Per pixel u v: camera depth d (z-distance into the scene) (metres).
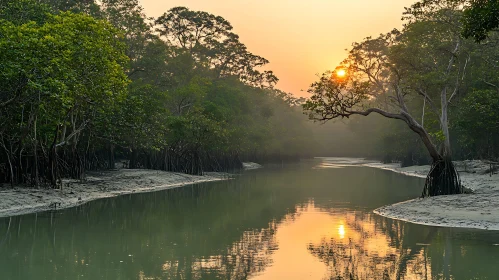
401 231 22.41
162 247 19.45
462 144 60.91
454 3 34.09
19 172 34.72
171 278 14.88
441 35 36.38
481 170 56.91
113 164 58.12
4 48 27.34
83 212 29.47
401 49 34.78
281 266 16.30
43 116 34.44
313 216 28.00
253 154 108.56
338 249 18.88
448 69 35.75
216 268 16.06
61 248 19.17
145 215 28.64
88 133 50.69
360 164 115.56
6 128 34.72
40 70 28.66
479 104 40.97
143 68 68.38
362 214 28.62
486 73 41.97
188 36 98.38
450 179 33.75
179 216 28.31
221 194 42.06
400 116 33.84
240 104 90.69
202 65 94.44
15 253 18.28
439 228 22.75
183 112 71.25
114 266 16.31
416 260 16.73
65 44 29.25
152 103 51.12
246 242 20.42
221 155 80.12
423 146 81.94
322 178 63.44
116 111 44.44
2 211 28.41
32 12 35.62
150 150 60.34
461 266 15.73
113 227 24.27
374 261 16.81
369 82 34.28
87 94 33.62
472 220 23.86
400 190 44.38
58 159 40.59
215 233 22.66
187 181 56.44
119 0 66.19
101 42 32.47
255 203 34.91
